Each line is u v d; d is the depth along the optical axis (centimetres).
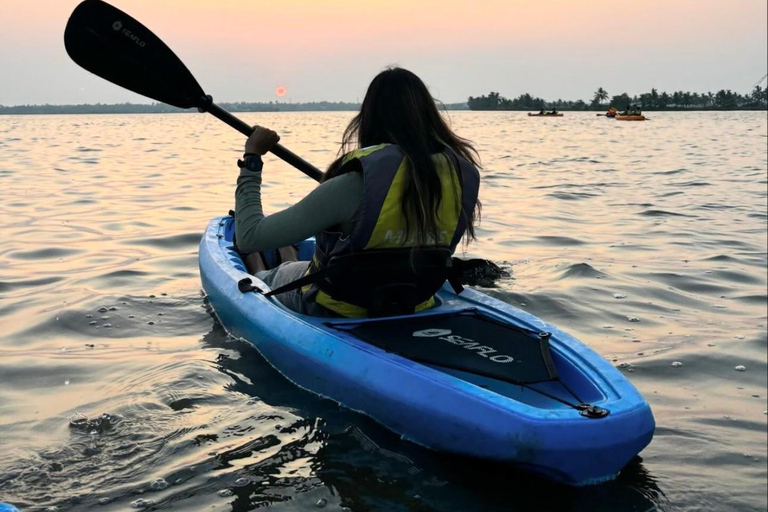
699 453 210
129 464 188
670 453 209
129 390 237
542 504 176
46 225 560
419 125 216
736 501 182
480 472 189
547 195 834
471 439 187
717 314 360
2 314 327
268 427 210
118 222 580
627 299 381
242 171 235
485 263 416
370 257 221
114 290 366
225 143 1894
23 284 379
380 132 220
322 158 1331
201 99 283
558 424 178
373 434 207
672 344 311
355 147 234
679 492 186
